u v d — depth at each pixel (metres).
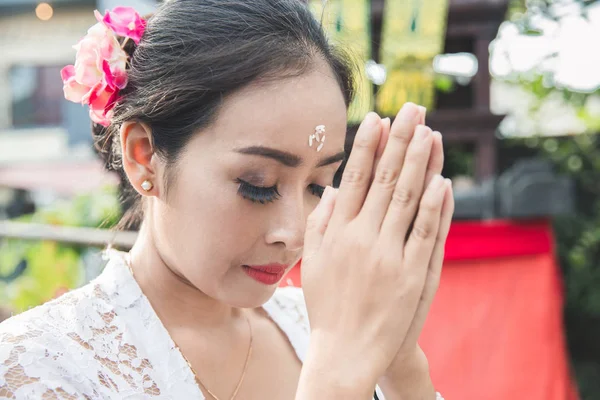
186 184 1.23
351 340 1.10
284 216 1.23
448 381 3.34
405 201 1.12
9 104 8.41
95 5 8.25
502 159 4.67
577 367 4.77
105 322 1.26
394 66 3.63
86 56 1.38
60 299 1.29
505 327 3.40
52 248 3.68
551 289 3.41
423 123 1.14
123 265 1.36
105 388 1.17
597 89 4.75
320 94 1.22
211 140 1.20
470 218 3.57
